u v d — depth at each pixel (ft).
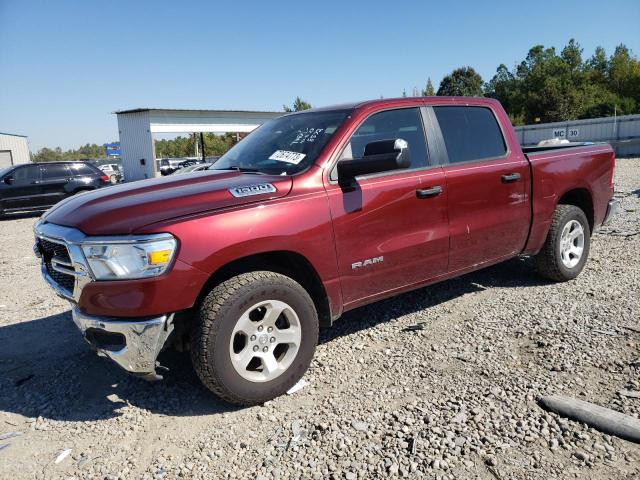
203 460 8.86
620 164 66.39
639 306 14.28
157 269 9.25
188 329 10.44
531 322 13.71
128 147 97.40
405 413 9.78
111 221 9.61
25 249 33.14
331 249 11.25
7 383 12.34
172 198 10.14
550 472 7.90
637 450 8.31
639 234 23.32
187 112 98.32
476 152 14.51
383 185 12.13
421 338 13.30
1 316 17.74
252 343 10.23
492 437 8.82
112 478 8.55
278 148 12.75
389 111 12.97
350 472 8.19
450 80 215.72
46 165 54.24
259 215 10.23
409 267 12.83
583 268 18.54
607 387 10.17
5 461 9.21
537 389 10.27
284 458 8.73
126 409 10.78
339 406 10.23
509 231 15.08
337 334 13.99
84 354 13.85
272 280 10.25
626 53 196.54
